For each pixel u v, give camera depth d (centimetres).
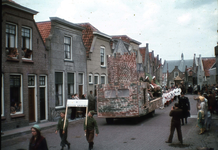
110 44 2833
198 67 6762
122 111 1473
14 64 1387
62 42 1897
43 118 1664
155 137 1103
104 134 1204
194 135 1132
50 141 1073
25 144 1032
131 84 1467
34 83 1577
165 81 7619
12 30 1402
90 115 912
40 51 1634
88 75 2275
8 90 1331
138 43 3847
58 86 1847
